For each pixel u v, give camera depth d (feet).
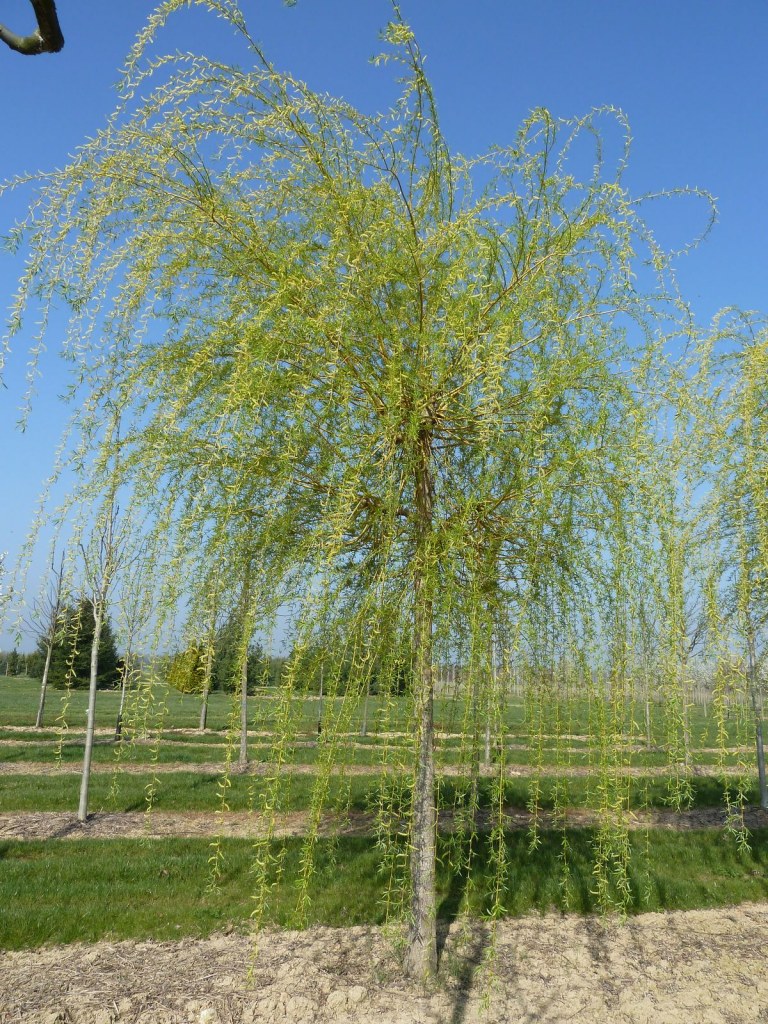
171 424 7.28
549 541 8.36
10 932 12.08
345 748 10.69
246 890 14.08
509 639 8.37
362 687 7.57
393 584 8.26
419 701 8.02
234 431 6.90
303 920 7.15
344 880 14.44
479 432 7.84
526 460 7.34
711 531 9.30
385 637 8.27
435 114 8.37
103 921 12.61
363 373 8.28
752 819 21.33
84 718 46.70
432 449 8.67
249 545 8.89
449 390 8.22
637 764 18.08
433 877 10.71
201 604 8.17
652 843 18.07
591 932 12.92
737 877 16.10
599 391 7.87
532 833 8.82
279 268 7.69
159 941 12.09
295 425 7.28
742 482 8.91
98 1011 9.84
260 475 8.33
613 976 11.27
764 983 11.25
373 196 8.30
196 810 21.27
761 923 13.75
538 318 8.23
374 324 7.81
